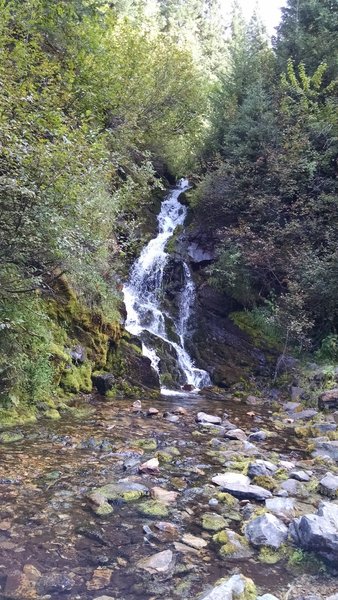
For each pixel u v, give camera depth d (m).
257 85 13.37
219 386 10.15
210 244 12.68
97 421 6.26
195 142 15.40
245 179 11.85
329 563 3.09
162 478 4.48
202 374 10.22
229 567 3.01
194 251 12.60
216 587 2.61
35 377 6.36
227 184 12.20
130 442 5.46
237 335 10.92
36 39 8.97
